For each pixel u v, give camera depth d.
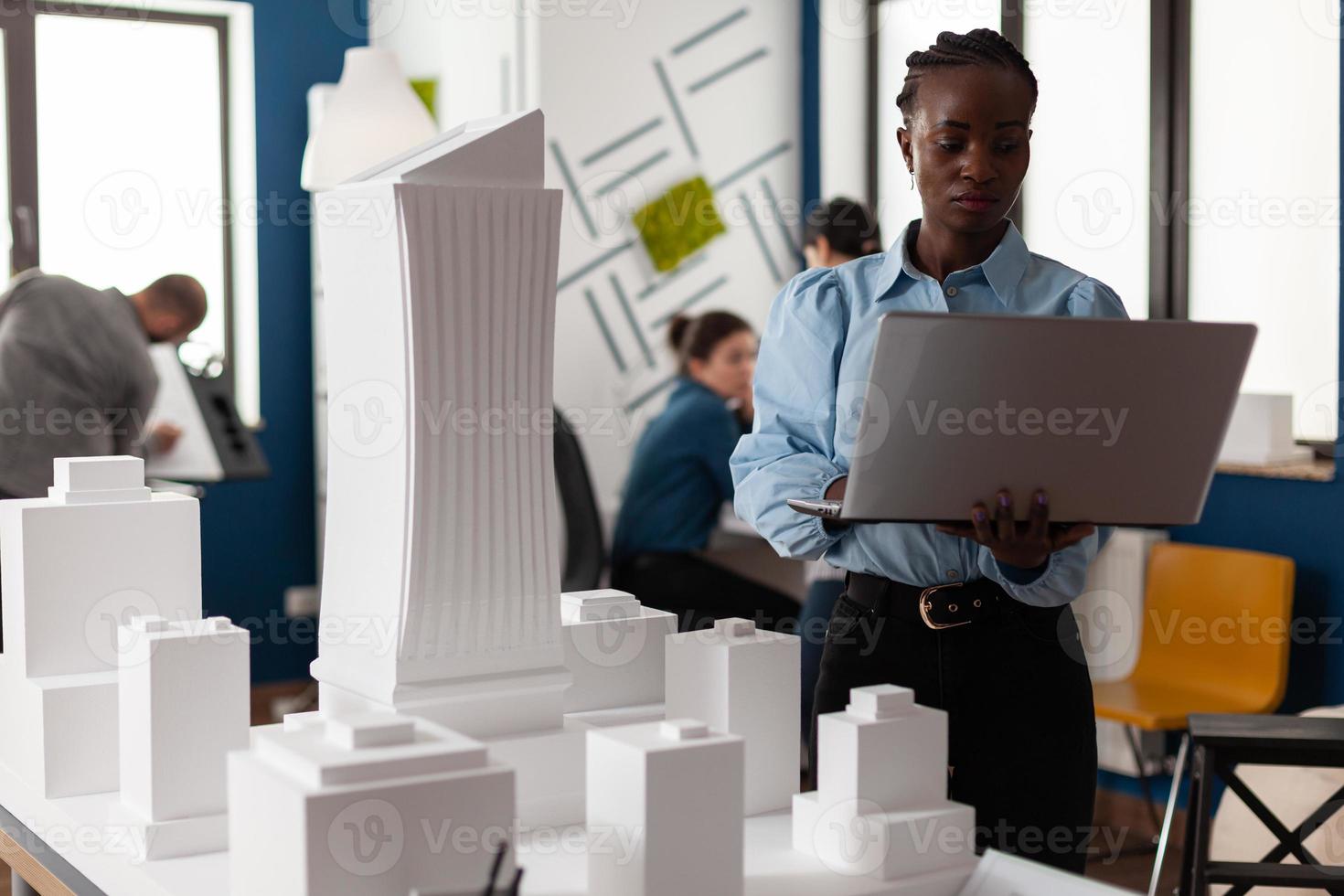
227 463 4.16
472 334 1.22
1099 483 1.13
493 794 0.97
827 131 4.58
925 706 1.26
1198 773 1.45
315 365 4.89
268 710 4.52
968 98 1.30
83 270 4.61
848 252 3.65
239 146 4.79
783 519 1.35
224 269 4.82
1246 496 3.39
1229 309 3.62
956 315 1.04
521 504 1.26
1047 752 1.33
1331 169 3.37
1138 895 0.97
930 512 1.13
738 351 3.86
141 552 1.44
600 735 1.05
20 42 4.46
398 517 1.22
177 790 1.20
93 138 4.59
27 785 1.40
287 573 4.92
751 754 1.27
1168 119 3.67
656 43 4.32
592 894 1.06
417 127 3.91
